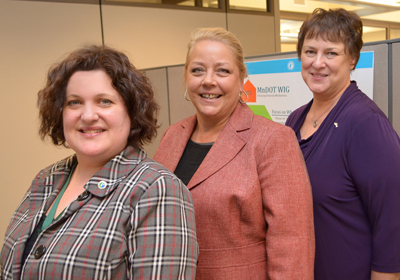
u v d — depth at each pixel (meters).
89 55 0.93
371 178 1.19
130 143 1.00
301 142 1.45
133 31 4.26
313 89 1.44
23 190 3.63
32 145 3.65
